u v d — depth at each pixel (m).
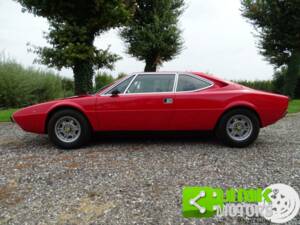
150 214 2.78
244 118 5.02
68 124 5.10
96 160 4.43
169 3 18.92
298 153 4.70
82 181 3.61
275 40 17.28
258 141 5.57
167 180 3.59
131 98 5.02
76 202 3.05
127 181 3.58
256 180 3.54
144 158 4.48
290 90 17.25
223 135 5.04
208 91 5.08
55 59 11.06
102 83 17.95
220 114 5.01
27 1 10.53
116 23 11.30
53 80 15.48
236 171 3.86
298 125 7.54
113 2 10.92
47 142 5.73
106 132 5.14
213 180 3.56
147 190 3.31
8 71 13.38
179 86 5.13
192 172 3.85
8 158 4.65
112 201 3.06
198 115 5.02
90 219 2.70
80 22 11.30
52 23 11.16
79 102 5.05
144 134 5.19
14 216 2.79
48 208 2.93
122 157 4.55
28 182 3.61
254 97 4.99
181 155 4.62
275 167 4.00
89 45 11.41
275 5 16.28
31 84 13.90
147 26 18.44
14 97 13.10
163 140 5.66
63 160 4.46
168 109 5.00
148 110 5.01
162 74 5.21
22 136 6.45
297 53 16.94
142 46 18.45
